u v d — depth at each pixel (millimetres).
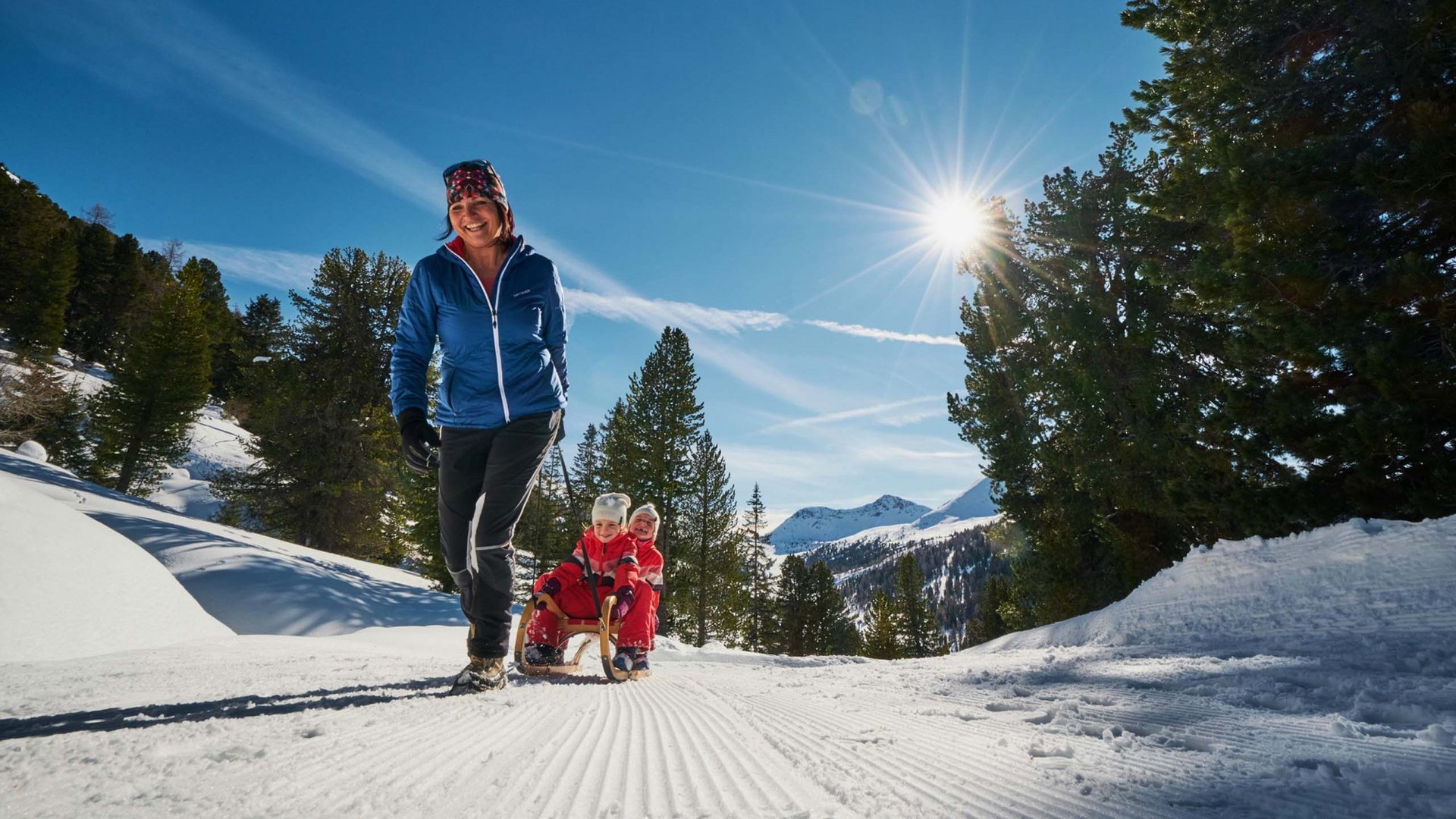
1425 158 6789
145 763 1162
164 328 35250
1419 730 1618
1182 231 13719
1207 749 1463
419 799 993
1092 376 14039
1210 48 9391
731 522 32469
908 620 50125
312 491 24016
